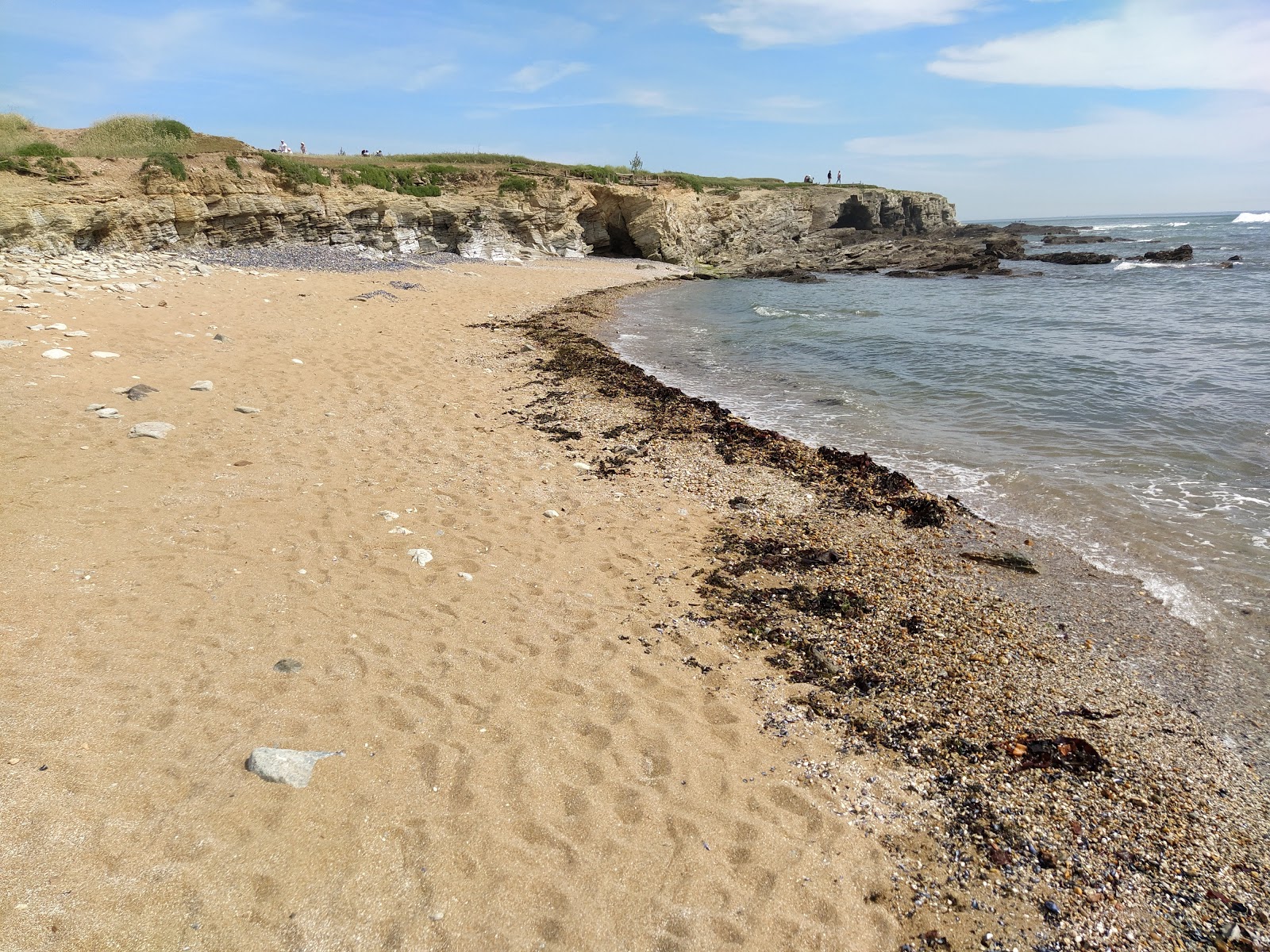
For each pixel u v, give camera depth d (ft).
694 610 20.33
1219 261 144.66
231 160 79.87
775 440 36.40
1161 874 12.45
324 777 12.48
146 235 70.64
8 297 44.73
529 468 30.71
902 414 42.11
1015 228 297.94
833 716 16.14
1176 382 46.21
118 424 29.30
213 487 24.67
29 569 17.69
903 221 216.54
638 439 36.01
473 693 15.52
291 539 21.76
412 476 28.30
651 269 127.24
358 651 16.52
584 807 12.75
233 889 10.23
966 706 16.76
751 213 166.50
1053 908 11.63
